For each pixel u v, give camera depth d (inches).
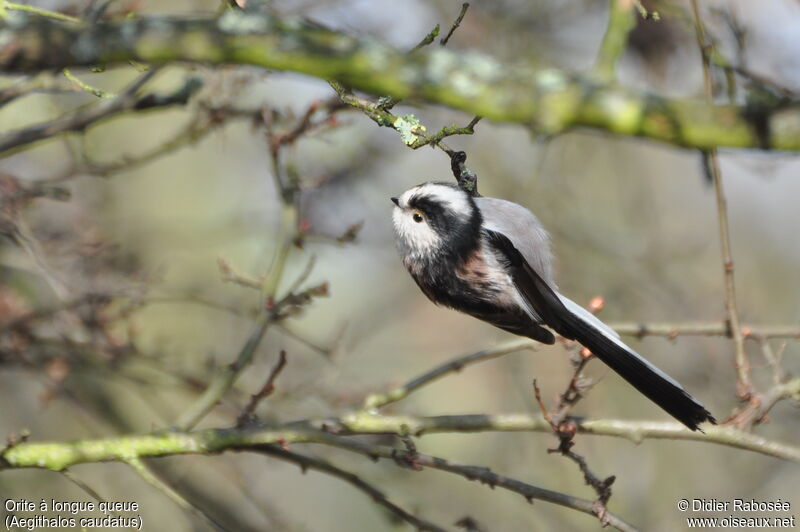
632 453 529.0
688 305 579.5
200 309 547.5
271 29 150.3
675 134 140.5
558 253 596.4
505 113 144.6
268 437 300.7
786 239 668.7
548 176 607.5
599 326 303.1
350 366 524.7
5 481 459.8
